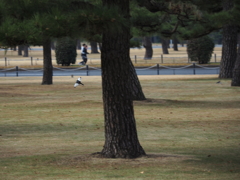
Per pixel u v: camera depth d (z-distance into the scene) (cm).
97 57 14962
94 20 1902
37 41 1783
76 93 6356
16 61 13812
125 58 2372
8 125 3731
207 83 7544
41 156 2494
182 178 1948
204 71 10400
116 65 2361
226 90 6500
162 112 4466
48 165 2256
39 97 5872
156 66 11156
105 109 2427
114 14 1934
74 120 4000
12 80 8962
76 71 10894
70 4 2012
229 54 8381
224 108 4741
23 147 2820
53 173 2070
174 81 8088
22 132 3412
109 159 2366
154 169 2138
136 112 4478
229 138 3136
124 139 2411
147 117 4141
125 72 2383
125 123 2406
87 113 4425
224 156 2508
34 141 3045
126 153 2403
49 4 1922
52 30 1808
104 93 2412
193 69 10375
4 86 7369
